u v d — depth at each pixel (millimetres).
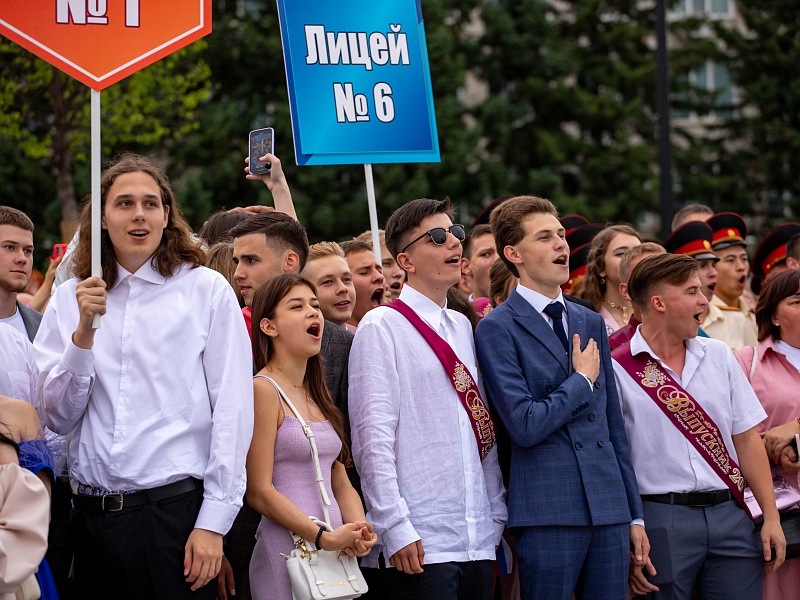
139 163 6496
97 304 5953
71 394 6078
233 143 39031
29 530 5566
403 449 7266
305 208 37531
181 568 6059
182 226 6578
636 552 7621
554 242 7730
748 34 48625
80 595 6289
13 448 5926
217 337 6379
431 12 41281
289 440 6746
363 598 7477
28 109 30562
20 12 6250
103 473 6086
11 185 36688
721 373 8258
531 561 7348
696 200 45500
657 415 8070
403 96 9562
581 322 7820
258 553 6715
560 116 44500
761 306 9219
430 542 7094
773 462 8672
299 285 7066
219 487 6109
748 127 46750
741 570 8016
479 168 40312
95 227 6086
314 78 9297
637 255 9320
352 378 7410
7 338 6660
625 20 46625
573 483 7395
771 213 46844
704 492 7977
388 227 7848
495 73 43781
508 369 7523
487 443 7457
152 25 6449
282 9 9281
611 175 43844
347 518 6883
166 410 6184
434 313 7641
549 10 44375
